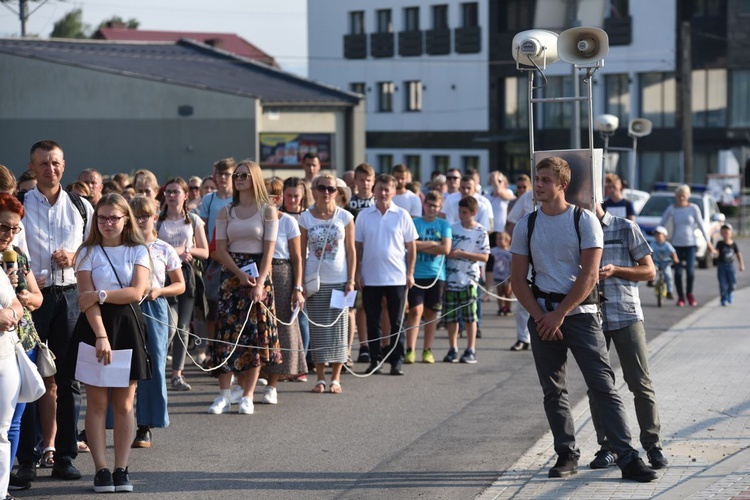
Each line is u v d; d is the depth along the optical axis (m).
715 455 10.72
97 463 9.79
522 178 22.62
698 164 70.56
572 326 9.66
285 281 13.86
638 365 10.09
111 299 9.55
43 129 53.56
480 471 10.54
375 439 11.95
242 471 10.57
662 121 70.94
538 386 15.16
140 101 52.91
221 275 13.23
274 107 53.00
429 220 16.69
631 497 9.19
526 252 9.69
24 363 8.98
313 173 19.34
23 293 9.36
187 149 52.69
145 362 9.73
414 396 14.38
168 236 14.41
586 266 9.41
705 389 14.47
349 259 14.66
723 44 69.00
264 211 13.06
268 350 13.02
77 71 53.16
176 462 10.91
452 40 78.50
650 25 70.69
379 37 82.25
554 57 11.79
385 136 83.00
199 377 15.71
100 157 53.25
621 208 22.27
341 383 15.34
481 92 77.44
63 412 10.25
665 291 25.73
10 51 53.47
